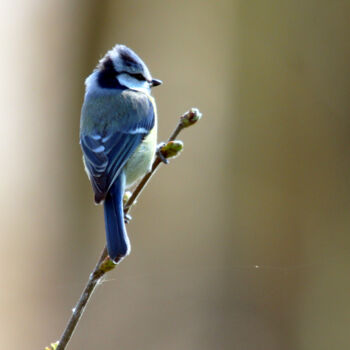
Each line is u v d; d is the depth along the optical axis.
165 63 14.27
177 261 13.57
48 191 13.16
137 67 8.67
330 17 14.15
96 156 7.79
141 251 13.49
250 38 14.25
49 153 13.28
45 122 13.30
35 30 13.28
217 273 13.56
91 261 13.33
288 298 13.38
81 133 8.13
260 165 14.05
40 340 12.33
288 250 13.70
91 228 13.44
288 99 14.12
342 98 14.03
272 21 14.20
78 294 12.95
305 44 14.20
